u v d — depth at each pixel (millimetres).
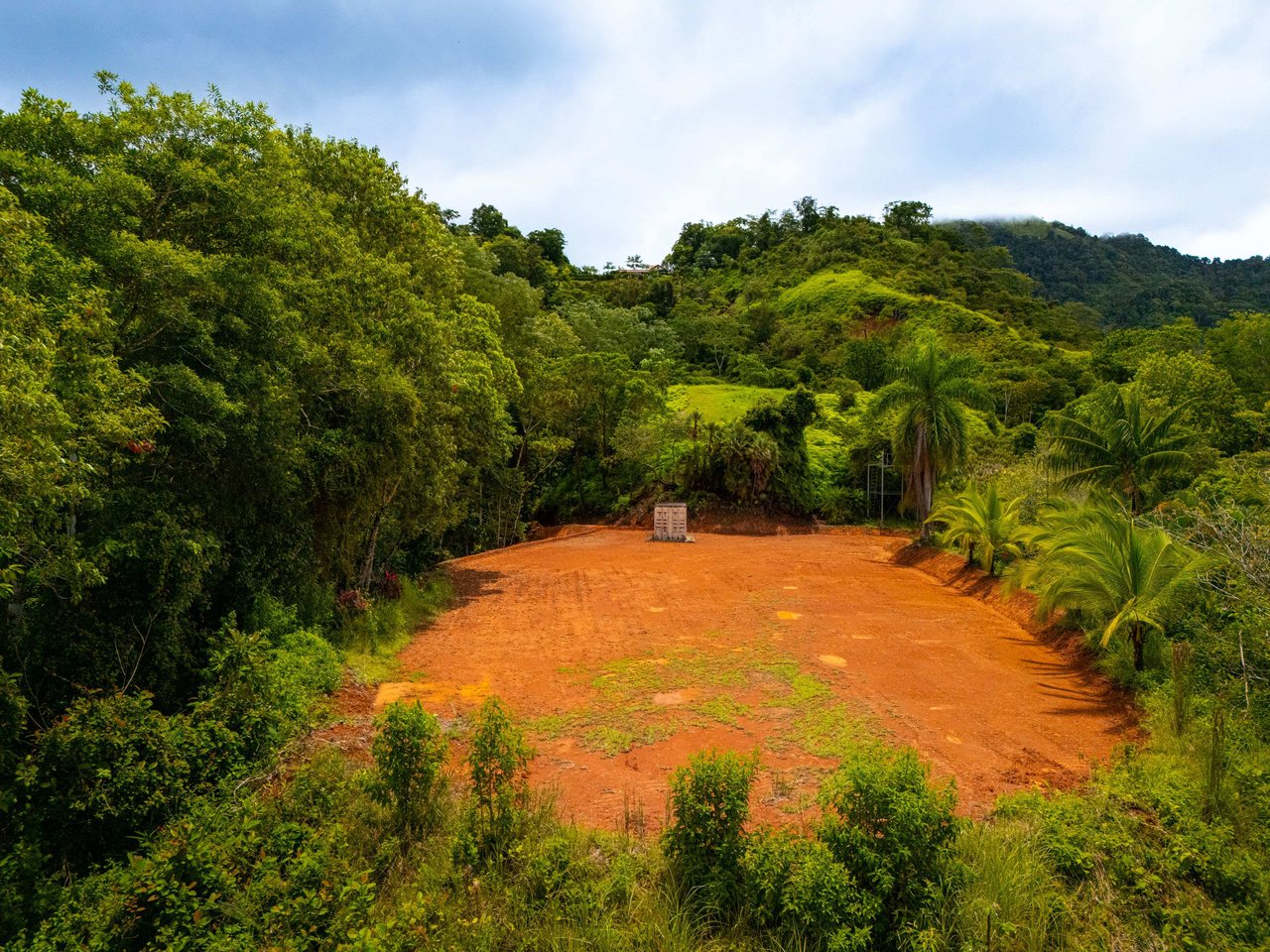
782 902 4926
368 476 12016
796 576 18219
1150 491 15992
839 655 11312
